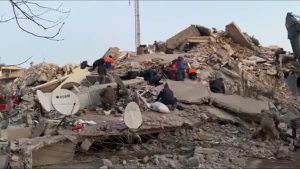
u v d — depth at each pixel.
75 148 13.84
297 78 19.25
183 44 33.03
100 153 14.49
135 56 31.06
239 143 16.00
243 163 13.12
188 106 19.27
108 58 26.89
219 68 27.22
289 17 18.23
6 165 11.97
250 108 20.02
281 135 17.34
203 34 33.84
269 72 28.86
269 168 12.72
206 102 20.00
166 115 17.53
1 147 12.93
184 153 14.37
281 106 23.53
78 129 14.78
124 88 19.66
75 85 22.22
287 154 14.44
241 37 33.34
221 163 12.91
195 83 22.61
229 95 21.39
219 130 17.70
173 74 23.84
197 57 28.95
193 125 17.03
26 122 18.25
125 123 14.74
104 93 18.66
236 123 18.75
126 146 14.92
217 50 31.03
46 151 13.20
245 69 28.64
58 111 14.94
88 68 27.61
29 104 22.16
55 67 31.33
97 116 17.27
